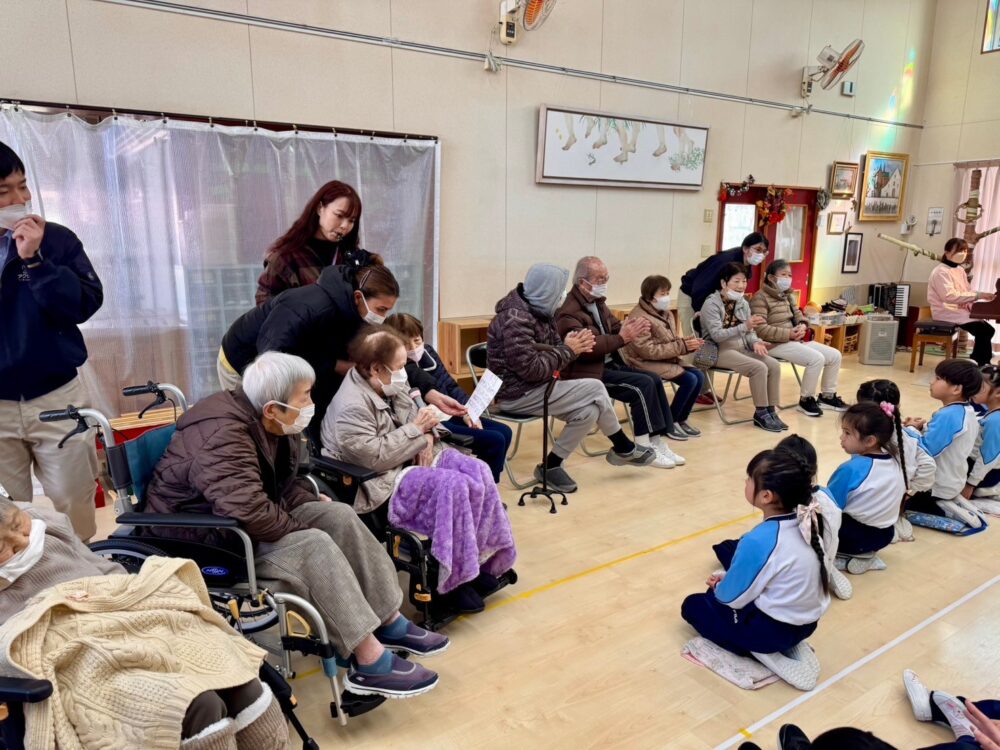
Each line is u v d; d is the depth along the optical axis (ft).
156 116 11.43
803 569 6.66
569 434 11.67
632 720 6.29
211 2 11.81
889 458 8.82
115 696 4.13
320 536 5.97
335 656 6.23
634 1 17.22
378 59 13.74
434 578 7.34
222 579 6.03
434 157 14.60
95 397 11.64
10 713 4.00
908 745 6.00
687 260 20.17
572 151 16.72
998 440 10.66
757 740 6.04
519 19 15.25
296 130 12.87
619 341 12.87
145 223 11.65
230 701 4.77
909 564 9.41
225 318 12.64
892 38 23.72
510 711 6.40
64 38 10.71
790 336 16.79
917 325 21.26
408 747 5.93
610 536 10.11
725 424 16.07
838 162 23.22
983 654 7.33
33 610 4.17
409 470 7.56
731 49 19.52
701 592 8.54
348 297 8.07
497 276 16.40
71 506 7.94
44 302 7.07
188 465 5.84
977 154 24.20
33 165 10.59
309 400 6.19
